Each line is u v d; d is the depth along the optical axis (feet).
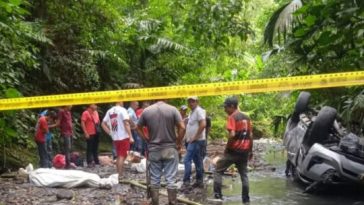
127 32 63.87
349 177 25.50
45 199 26.48
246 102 89.81
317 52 28.71
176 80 70.90
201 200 27.20
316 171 26.68
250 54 79.41
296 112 31.73
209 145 65.72
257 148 60.54
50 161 40.96
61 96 19.52
